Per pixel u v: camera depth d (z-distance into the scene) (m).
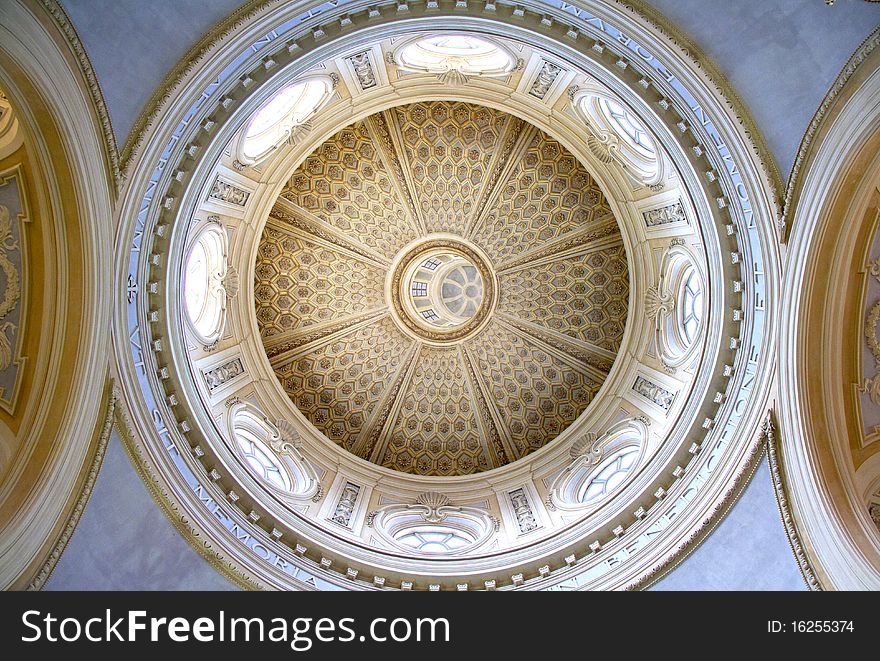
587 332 19.66
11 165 10.18
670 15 10.55
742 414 12.41
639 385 17.17
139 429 11.92
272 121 16.77
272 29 10.63
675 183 15.02
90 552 11.34
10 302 10.70
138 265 11.73
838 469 11.30
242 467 13.84
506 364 20.45
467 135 19.06
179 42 10.36
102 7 9.76
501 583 13.82
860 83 9.97
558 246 19.78
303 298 19.98
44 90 9.35
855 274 11.32
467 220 20.22
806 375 11.49
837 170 10.41
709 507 12.39
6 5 8.56
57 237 10.56
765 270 11.72
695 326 15.57
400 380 20.59
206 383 15.58
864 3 9.77
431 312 21.11
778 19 10.19
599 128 16.39
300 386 19.64
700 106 11.05
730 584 12.05
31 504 10.23
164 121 10.72
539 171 19.30
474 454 19.92
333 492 16.95
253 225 17.47
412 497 17.59
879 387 11.70
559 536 14.10
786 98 10.61
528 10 11.03
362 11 11.02
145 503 11.97
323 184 19.34
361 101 16.36
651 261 17.20
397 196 19.83
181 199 11.82
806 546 11.52
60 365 10.80
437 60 16.02
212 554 12.46
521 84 16.09
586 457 17.28
